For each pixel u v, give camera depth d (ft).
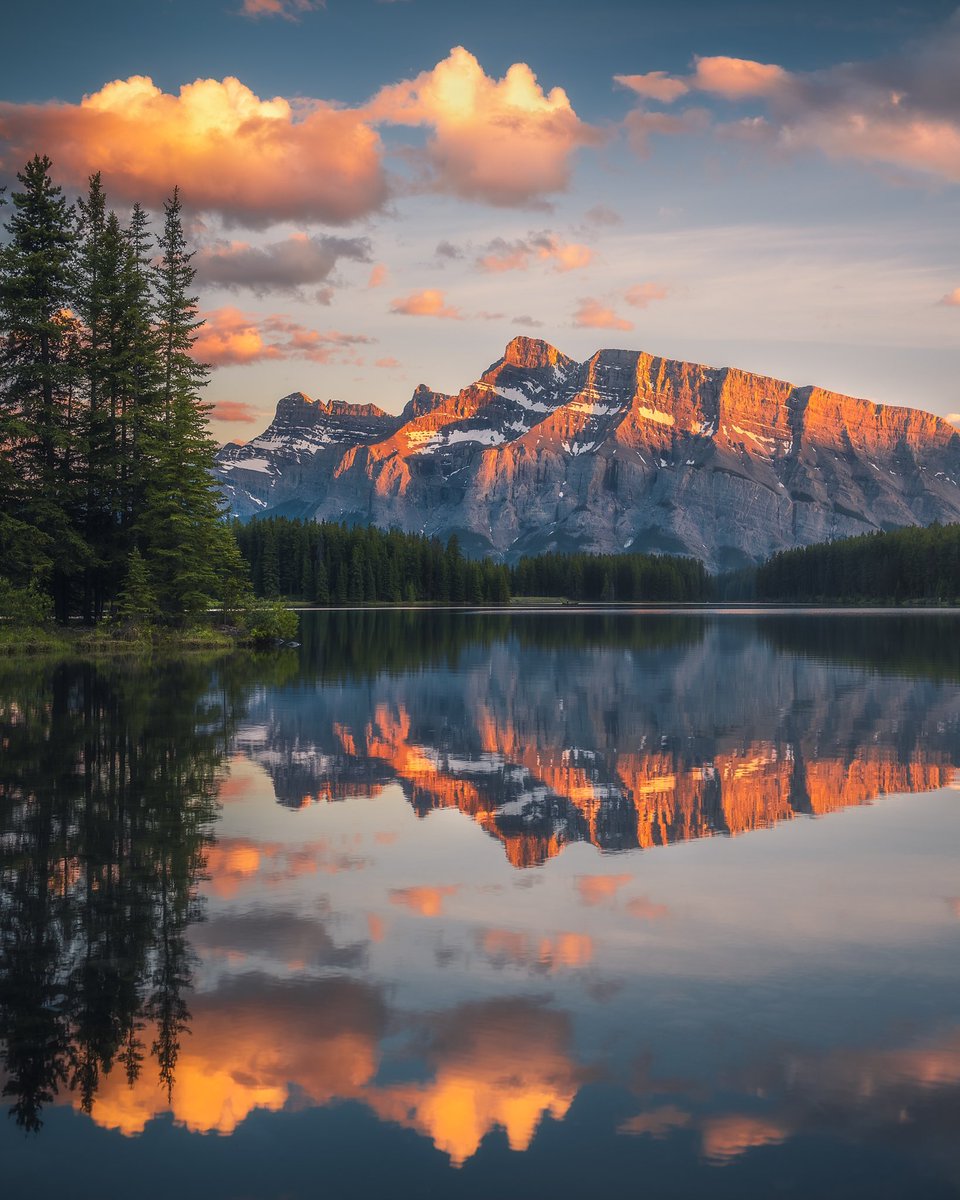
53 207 195.42
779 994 28.27
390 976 29.55
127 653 175.22
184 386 217.56
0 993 28.37
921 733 81.92
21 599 176.14
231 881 39.19
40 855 42.80
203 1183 20.02
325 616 435.12
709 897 37.29
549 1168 20.35
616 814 51.72
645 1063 24.39
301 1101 22.89
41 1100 23.04
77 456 199.00
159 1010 27.30
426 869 41.04
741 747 74.33
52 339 194.18
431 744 75.05
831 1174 20.16
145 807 52.31
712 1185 19.79
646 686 121.60
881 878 39.93
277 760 67.05
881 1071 24.00
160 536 202.80
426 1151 21.02
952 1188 19.72
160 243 231.91
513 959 30.89
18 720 85.10
